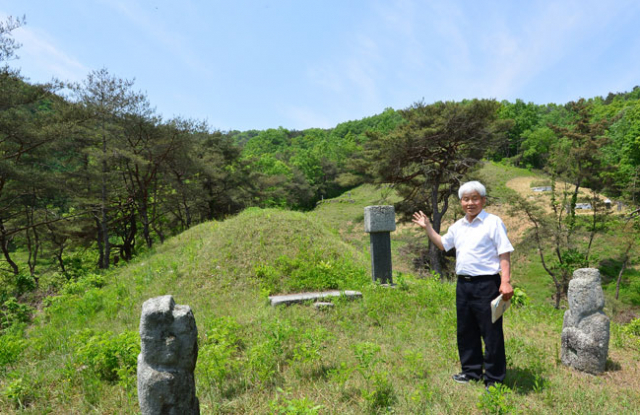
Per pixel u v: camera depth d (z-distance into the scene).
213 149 31.69
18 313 8.97
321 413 2.83
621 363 3.98
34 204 18.67
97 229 22.94
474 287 3.22
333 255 8.91
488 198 25.59
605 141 25.73
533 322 5.39
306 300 6.23
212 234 10.95
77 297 8.20
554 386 3.26
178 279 8.01
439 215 23.98
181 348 2.31
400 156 22.48
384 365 3.73
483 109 20.56
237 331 4.67
